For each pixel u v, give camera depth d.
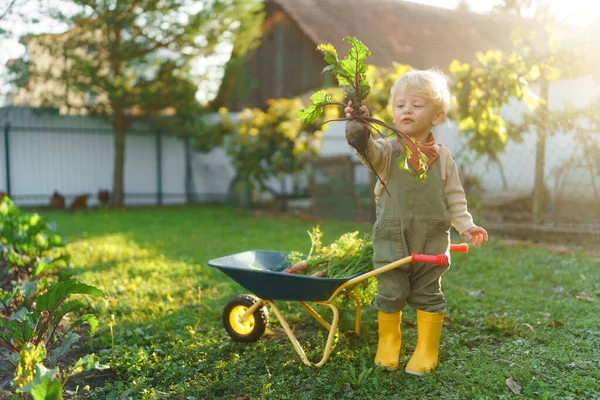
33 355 2.35
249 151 11.83
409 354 3.22
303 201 13.15
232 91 14.27
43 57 12.93
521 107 9.41
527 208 9.12
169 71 13.13
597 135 7.71
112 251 6.89
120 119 14.13
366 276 2.93
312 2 13.65
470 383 2.75
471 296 4.54
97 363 2.69
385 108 8.22
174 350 3.38
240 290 4.89
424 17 14.70
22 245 5.16
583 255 6.25
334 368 3.01
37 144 14.72
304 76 13.66
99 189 15.50
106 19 11.79
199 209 13.87
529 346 3.28
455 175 3.01
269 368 3.08
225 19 12.49
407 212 2.89
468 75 7.01
